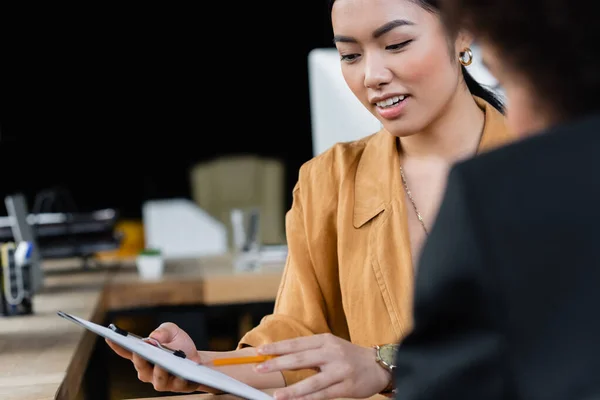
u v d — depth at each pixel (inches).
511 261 28.1
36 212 167.2
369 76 59.9
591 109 30.3
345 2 59.7
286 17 312.7
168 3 309.3
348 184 66.7
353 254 64.9
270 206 222.1
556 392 27.2
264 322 66.2
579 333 27.5
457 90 63.3
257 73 315.0
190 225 229.9
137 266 152.6
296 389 51.7
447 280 28.9
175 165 314.3
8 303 104.8
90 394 134.5
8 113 305.0
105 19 307.1
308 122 315.9
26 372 71.5
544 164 28.9
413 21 58.7
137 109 311.1
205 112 314.3
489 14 31.2
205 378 48.5
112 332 53.6
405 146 65.9
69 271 151.4
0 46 303.6
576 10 29.7
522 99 31.8
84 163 309.4
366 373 53.5
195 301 134.4
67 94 308.3
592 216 28.1
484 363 28.3
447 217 29.4
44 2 303.9
